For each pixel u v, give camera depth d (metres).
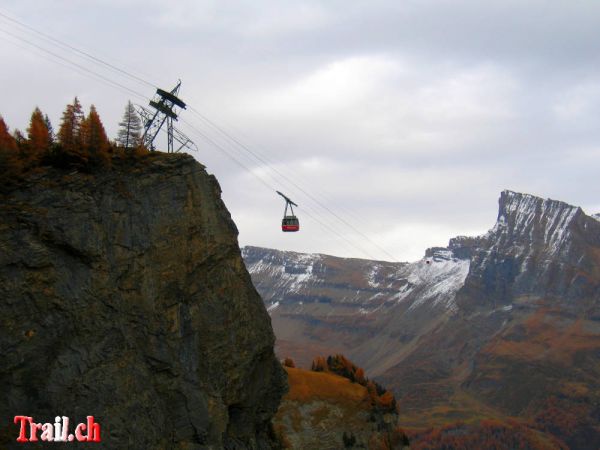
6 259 67.50
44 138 75.81
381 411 174.62
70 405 67.38
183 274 79.12
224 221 85.62
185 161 82.06
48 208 71.12
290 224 124.12
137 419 71.19
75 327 69.44
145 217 77.12
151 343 75.00
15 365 65.69
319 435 157.62
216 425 78.62
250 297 87.25
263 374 90.88
